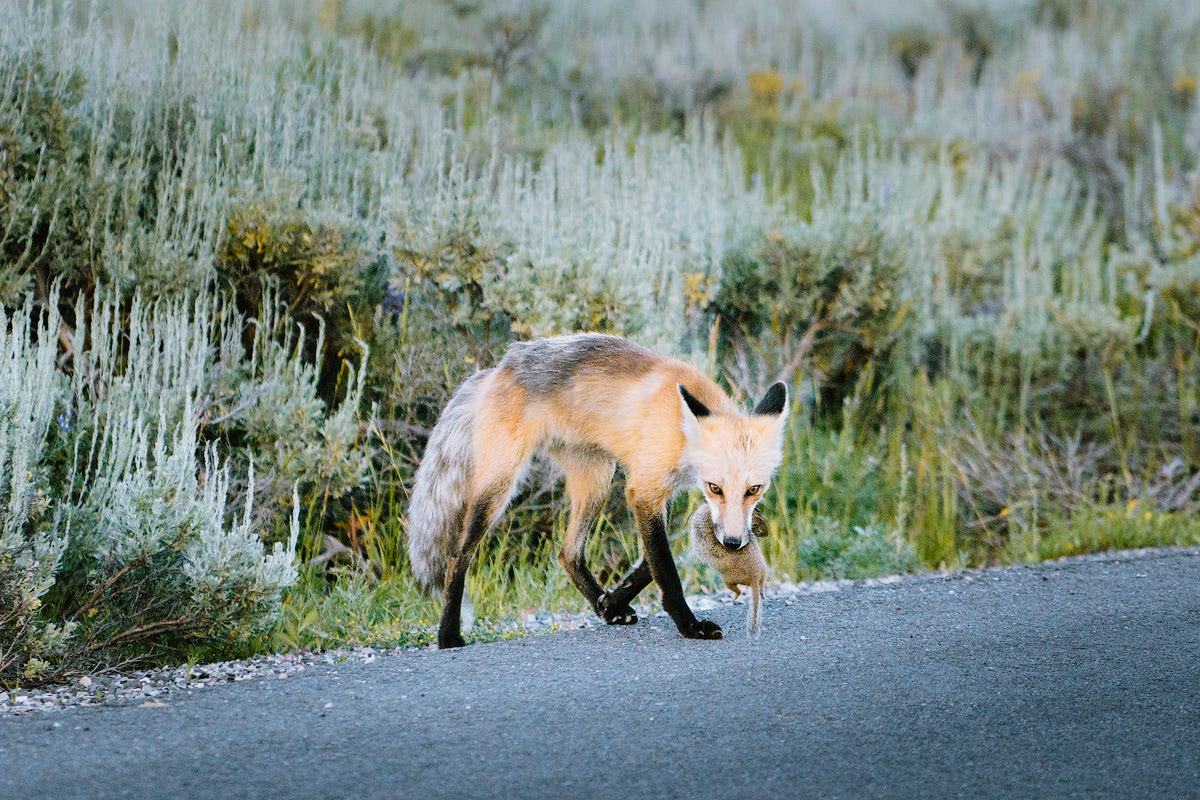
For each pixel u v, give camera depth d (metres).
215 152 24.55
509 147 32.72
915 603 18.00
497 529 21.58
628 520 22.33
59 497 16.94
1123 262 34.41
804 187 39.34
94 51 24.48
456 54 41.09
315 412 20.09
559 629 17.45
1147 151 43.84
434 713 12.11
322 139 26.19
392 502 21.58
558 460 18.61
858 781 10.19
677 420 16.55
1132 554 23.23
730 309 28.12
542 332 22.05
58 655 14.59
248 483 19.59
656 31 50.47
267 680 13.84
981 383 29.52
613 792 9.89
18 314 17.78
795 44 52.91
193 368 19.09
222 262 22.16
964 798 9.84
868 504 25.28
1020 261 32.31
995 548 25.02
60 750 10.86
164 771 10.26
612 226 24.89
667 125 41.56
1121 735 11.48
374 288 24.22
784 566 21.70
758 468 15.88
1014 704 12.48
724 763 10.61
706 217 28.41
